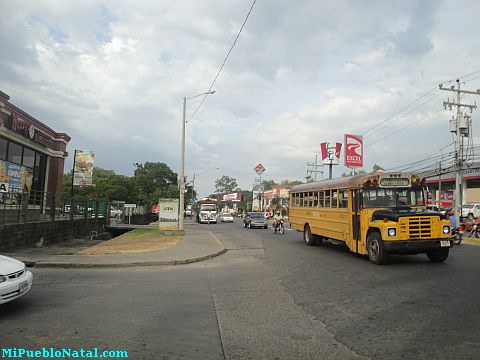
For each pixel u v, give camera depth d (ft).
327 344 17.75
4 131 71.56
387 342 17.85
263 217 127.65
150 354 16.49
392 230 38.19
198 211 198.18
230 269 40.86
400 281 31.42
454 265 38.96
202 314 22.79
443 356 16.07
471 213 128.36
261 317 22.18
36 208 74.69
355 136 142.41
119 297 27.02
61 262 41.29
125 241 68.18
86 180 133.18
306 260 45.91
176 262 44.19
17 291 22.49
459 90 110.63
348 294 27.53
